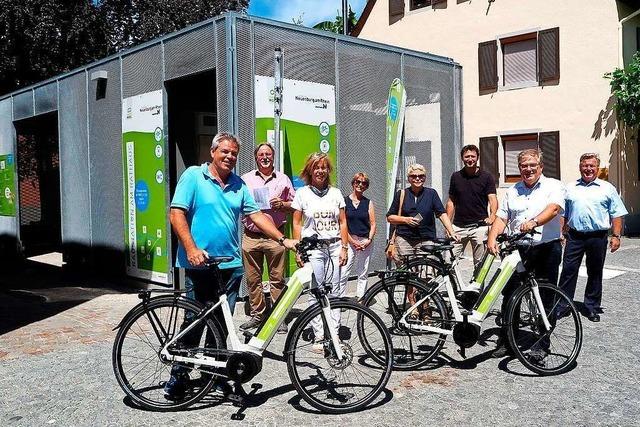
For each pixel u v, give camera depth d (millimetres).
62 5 19844
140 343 4539
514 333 5215
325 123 8781
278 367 5480
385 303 5387
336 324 4605
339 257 5980
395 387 4938
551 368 5215
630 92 15031
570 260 7043
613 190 7008
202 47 8102
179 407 4477
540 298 5254
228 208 4613
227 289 4625
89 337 6566
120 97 9859
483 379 5109
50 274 11508
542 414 4359
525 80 17891
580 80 16672
